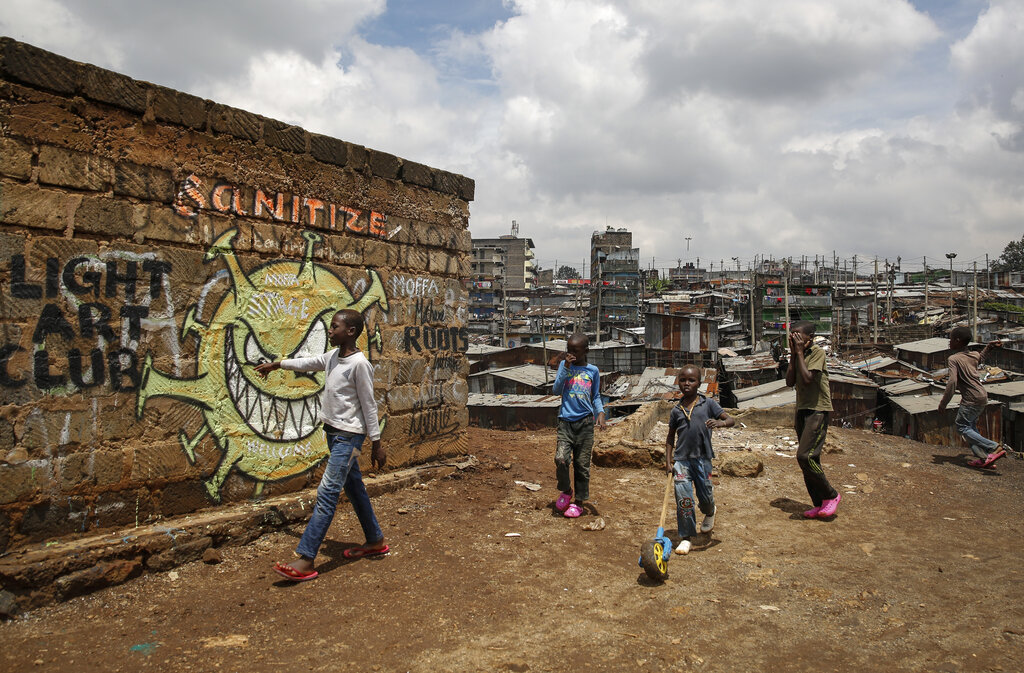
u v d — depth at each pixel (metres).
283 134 5.53
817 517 6.11
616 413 24.17
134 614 3.80
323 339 5.85
